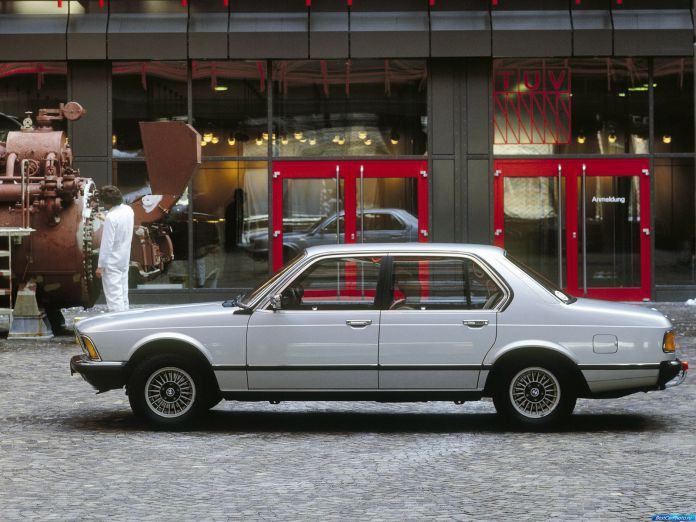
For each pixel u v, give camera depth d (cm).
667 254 2264
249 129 2255
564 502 730
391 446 938
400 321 992
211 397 1030
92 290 1766
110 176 2248
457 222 2259
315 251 1018
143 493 763
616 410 1121
